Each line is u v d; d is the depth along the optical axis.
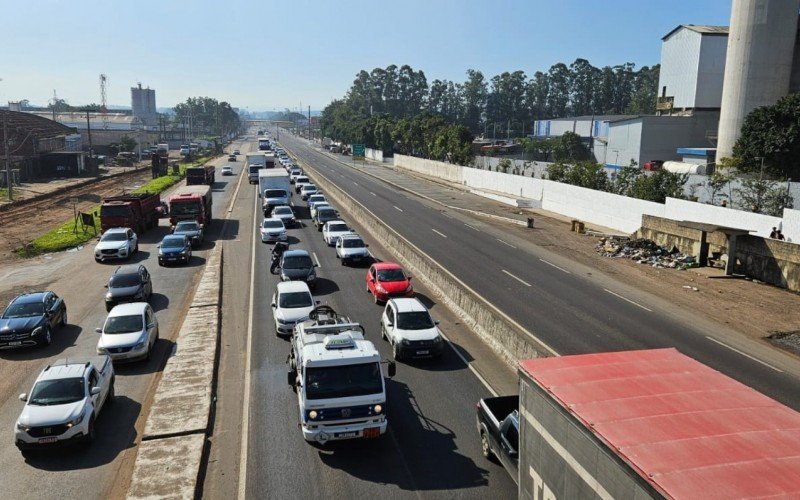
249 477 13.24
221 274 33.19
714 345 22.20
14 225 50.38
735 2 63.59
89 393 15.54
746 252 33.66
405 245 36.09
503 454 12.70
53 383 15.42
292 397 17.50
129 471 13.77
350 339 15.05
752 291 30.39
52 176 90.44
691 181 50.34
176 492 12.46
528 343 18.86
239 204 63.97
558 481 8.87
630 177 55.53
